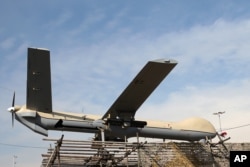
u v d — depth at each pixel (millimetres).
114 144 21016
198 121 28438
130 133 25750
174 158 22766
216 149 24672
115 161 21172
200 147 24109
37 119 23984
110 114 25078
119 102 24203
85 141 20094
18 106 24188
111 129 25078
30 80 21297
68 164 20000
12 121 24141
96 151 20375
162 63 20844
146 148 22266
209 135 28328
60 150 19422
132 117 25359
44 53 19844
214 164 24016
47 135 24375
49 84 21781
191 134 27953
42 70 20781
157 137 27406
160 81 22594
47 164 18844
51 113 24406
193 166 23125
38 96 22672
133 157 21766
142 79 22094
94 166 20891
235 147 25156
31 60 20094
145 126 26359
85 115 25438
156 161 22203
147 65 20859
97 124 24906
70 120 24781
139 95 23781
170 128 27344
